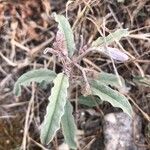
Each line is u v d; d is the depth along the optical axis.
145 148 0.21
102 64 0.22
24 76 0.19
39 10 0.23
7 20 0.23
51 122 0.17
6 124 0.21
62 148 0.20
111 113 0.21
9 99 0.22
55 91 0.18
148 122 0.21
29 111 0.21
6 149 0.21
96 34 0.23
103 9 0.23
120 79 0.20
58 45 0.18
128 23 0.23
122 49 0.21
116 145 0.20
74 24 0.22
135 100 0.22
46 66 0.22
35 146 0.21
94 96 0.21
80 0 0.23
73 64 0.19
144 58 0.22
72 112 0.21
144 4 0.23
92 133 0.21
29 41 0.23
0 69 0.22
